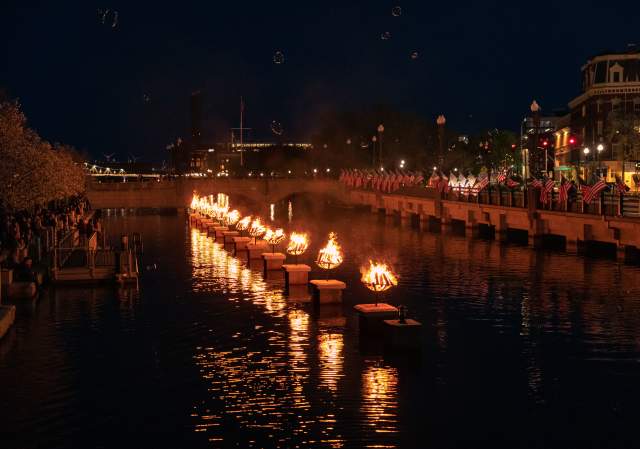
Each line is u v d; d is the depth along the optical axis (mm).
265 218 94688
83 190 99125
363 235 70062
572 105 114688
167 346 25938
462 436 17938
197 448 17312
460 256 51656
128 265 38625
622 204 46500
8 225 39906
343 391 20922
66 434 18156
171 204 108875
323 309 31828
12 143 54281
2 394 20938
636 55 99688
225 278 40875
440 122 86750
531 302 33688
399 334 24500
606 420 18922
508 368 23156
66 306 33000
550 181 55250
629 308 32156
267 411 19500
